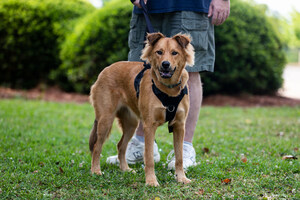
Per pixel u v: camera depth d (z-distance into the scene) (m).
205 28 4.09
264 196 3.24
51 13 11.13
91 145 4.04
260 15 10.69
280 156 4.69
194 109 4.18
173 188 3.40
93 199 3.18
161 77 3.46
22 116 7.32
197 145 5.36
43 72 11.53
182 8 3.95
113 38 9.70
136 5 4.04
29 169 3.95
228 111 8.80
